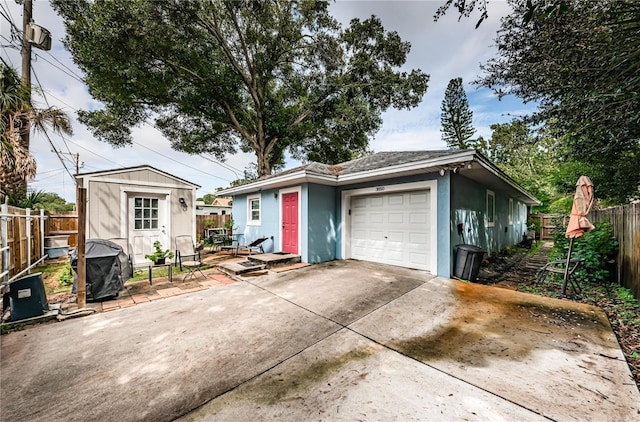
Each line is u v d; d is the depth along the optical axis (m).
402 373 2.34
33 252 6.93
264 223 9.27
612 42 2.75
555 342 2.86
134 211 7.27
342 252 7.81
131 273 5.34
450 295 4.49
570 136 4.91
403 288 4.90
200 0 8.94
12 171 6.42
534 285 5.32
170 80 10.20
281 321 3.54
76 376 2.38
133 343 2.98
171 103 11.87
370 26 12.07
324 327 3.35
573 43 3.25
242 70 13.08
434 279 5.46
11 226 4.97
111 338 3.10
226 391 2.15
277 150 15.05
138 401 2.05
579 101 3.47
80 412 1.94
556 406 1.90
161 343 2.97
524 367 2.40
